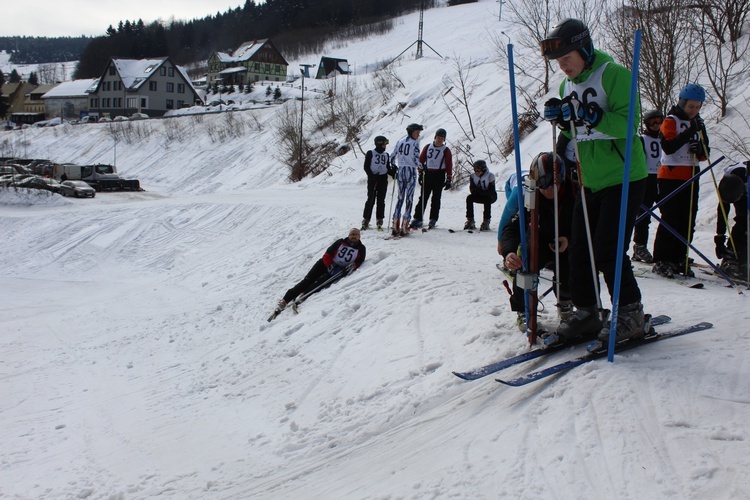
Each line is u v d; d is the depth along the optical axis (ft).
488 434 10.71
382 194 33.96
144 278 48.96
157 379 21.63
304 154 107.04
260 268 36.35
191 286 39.45
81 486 13.74
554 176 12.91
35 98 302.45
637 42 10.48
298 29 352.08
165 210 63.21
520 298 14.73
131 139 166.40
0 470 15.44
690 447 9.04
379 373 15.62
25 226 66.80
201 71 342.64
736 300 16.85
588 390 10.98
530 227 13.55
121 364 24.71
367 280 23.85
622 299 12.32
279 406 15.97
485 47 132.46
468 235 33.06
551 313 16.25
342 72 219.41
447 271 22.02
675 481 8.39
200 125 157.48
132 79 235.81
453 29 243.81
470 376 11.82
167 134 158.51
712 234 29.60
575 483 8.80
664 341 12.85
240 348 22.48
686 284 20.10
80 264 55.98
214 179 127.95
